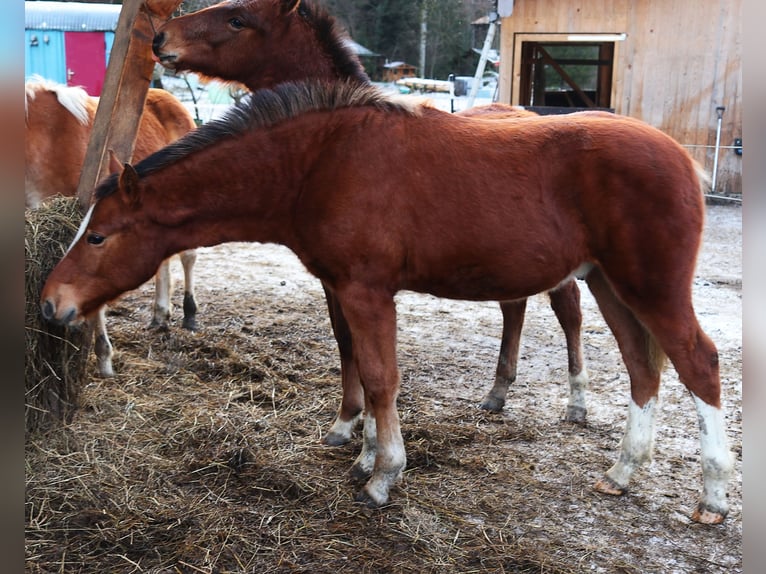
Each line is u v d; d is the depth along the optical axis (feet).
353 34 87.92
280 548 9.21
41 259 10.97
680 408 13.82
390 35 88.58
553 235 9.75
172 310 19.44
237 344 16.80
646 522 10.00
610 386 15.06
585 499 10.57
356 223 9.55
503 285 10.07
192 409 13.03
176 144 10.18
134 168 10.05
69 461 10.91
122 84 12.19
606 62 41.39
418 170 9.68
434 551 9.22
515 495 10.64
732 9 35.45
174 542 9.24
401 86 65.41
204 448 11.57
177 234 10.28
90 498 10.03
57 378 11.48
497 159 9.75
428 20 87.76
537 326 19.21
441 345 17.51
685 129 37.09
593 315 20.22
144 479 10.65
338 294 10.04
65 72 41.88
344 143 9.76
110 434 11.87
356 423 12.37
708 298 20.98
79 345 11.85
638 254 9.55
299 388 14.39
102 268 10.07
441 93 62.49
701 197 9.86
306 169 9.95
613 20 36.50
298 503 10.25
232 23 12.35
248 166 9.99
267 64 12.62
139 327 17.75
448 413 13.53
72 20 41.42
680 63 36.47
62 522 9.51
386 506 10.20
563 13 36.70
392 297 10.07
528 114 12.75
